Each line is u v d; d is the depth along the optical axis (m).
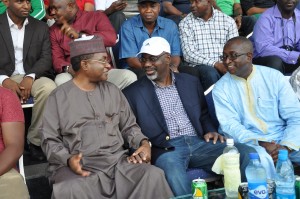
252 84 3.60
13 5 4.08
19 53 4.22
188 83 3.71
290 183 2.72
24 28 4.23
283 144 3.44
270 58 4.54
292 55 4.60
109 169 3.14
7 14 4.18
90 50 3.24
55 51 4.38
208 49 4.73
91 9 5.25
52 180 3.16
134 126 3.45
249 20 5.56
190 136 3.59
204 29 4.74
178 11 5.38
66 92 3.26
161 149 3.49
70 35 4.35
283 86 3.59
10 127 3.04
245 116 3.61
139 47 4.58
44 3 4.96
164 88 3.65
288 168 2.76
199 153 3.45
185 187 3.21
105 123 3.28
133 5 5.75
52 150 3.13
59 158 3.11
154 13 4.52
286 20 4.77
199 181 2.74
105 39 4.48
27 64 4.24
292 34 4.78
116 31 5.04
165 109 3.62
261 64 4.70
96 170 3.12
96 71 3.26
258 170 2.83
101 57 3.27
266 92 3.60
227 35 4.80
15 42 4.20
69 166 3.09
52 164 3.21
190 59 4.64
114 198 3.11
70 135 3.22
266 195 2.63
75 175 3.04
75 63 3.28
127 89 3.65
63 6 4.35
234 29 4.83
